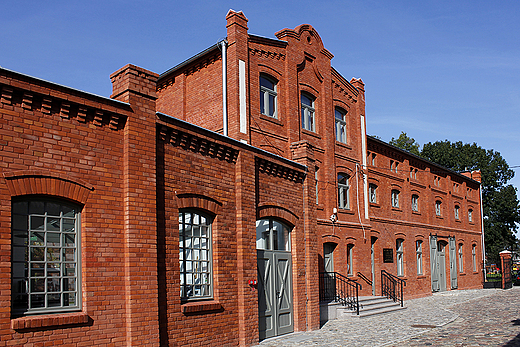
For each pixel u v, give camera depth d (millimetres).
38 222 7711
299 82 19875
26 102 7523
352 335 13828
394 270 25719
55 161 7871
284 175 14398
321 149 20578
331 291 19859
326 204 20438
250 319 11953
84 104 8281
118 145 8930
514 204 50438
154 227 9219
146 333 8758
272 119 18125
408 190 28859
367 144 25172
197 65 18453
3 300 6898
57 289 7809
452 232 34812
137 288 8719
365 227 23031
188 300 10438
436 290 31297
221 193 11625
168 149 10156
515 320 16688
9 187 7211
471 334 13766
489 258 53531
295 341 12750
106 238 8492
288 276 14336
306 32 20625
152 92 9555
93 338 8016
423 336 13703
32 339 7180
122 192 8875
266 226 13742
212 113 17578
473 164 52906
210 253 11320
